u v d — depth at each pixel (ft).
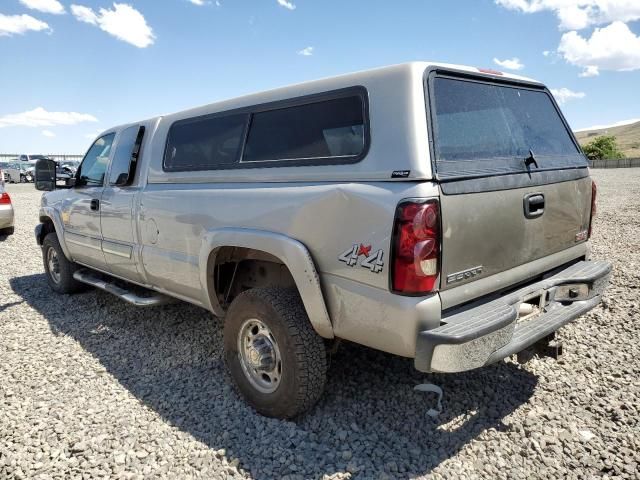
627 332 13.66
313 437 9.30
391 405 10.35
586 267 11.07
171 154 12.90
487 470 8.34
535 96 11.26
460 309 8.38
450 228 7.83
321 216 8.71
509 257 9.07
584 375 11.46
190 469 8.51
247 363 10.44
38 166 17.26
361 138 8.55
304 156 9.48
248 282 12.04
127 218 14.05
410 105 8.04
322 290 8.89
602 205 44.42
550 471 8.32
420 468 8.40
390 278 7.76
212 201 10.95
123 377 12.09
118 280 19.33
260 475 8.35
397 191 7.77
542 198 9.77
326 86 9.33
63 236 17.88
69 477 8.35
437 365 7.51
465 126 8.81
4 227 32.86
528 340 8.73
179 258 12.16
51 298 18.93
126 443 9.25
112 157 15.23
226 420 9.99
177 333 14.83
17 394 11.24
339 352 12.69
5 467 8.62
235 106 11.21
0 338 14.71
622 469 8.29
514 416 9.91
